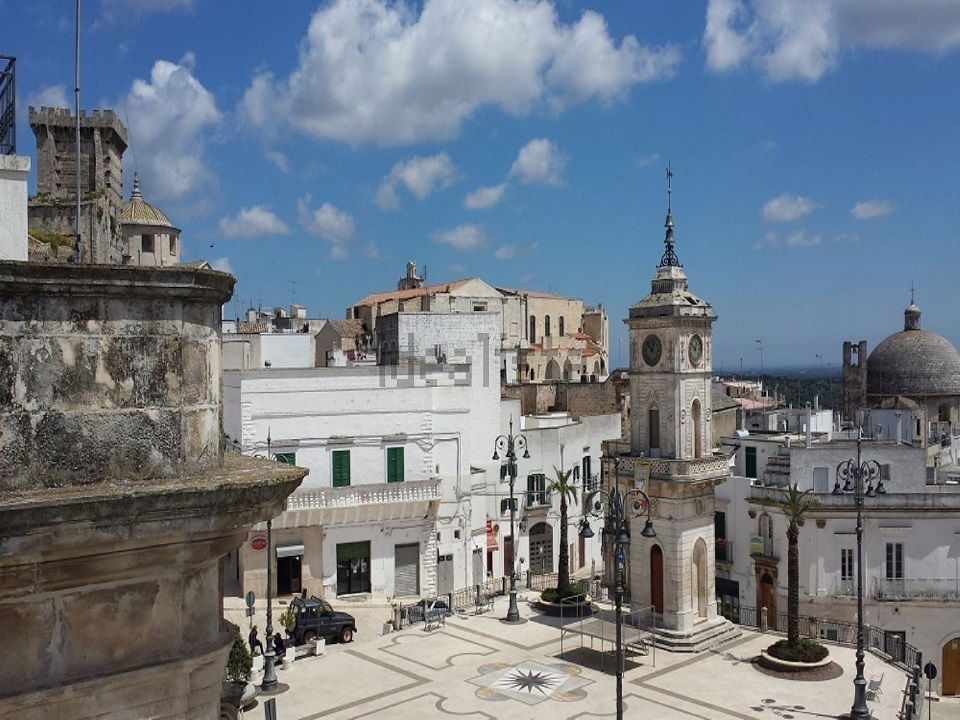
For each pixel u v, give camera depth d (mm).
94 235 63719
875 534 53750
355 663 43031
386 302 112438
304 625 46719
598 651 44625
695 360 46531
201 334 9570
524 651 44781
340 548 55562
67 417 8633
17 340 8414
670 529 45656
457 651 44844
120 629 8906
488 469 63625
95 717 8781
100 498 8203
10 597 8219
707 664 42562
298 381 54500
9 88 13672
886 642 46688
